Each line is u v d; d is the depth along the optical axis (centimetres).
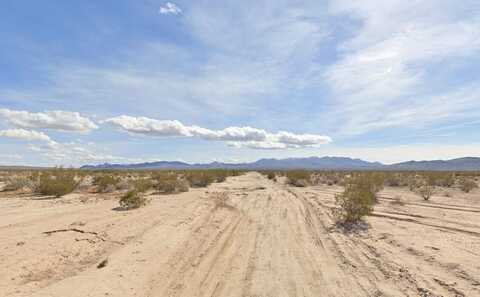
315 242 1080
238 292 678
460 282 701
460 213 1625
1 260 782
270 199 2219
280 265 846
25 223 1216
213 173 4056
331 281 737
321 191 2859
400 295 655
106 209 1602
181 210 1614
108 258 848
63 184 2216
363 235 1175
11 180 2630
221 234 1183
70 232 1078
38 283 682
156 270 791
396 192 2731
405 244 1023
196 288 696
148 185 2762
